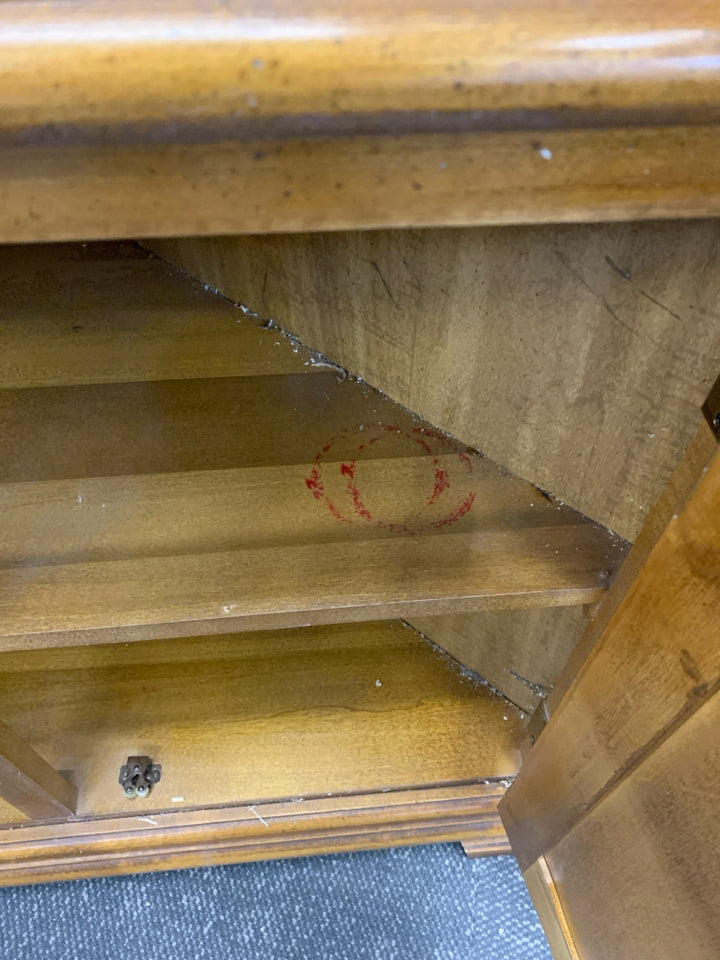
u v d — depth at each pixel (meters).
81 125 0.23
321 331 0.64
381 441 0.60
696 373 0.40
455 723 0.92
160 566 0.52
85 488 0.57
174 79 0.22
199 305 0.73
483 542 0.54
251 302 0.70
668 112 0.24
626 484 0.50
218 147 0.24
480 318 0.47
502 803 0.78
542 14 0.22
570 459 0.52
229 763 0.89
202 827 0.90
